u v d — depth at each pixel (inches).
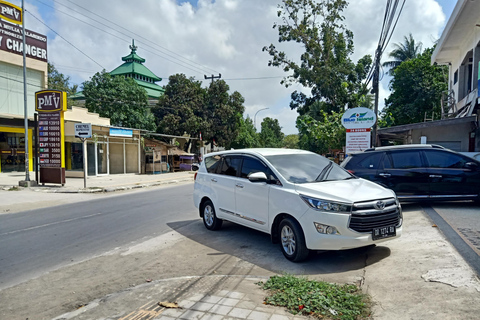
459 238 203.5
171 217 348.5
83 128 611.8
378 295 145.0
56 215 373.4
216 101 1354.6
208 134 1310.3
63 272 197.0
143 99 1252.5
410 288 146.7
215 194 276.1
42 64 847.1
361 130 587.2
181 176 951.0
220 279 171.8
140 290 161.6
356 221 181.9
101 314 138.3
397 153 321.4
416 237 218.1
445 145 633.6
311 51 1349.7
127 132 939.3
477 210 279.6
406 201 309.3
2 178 727.7
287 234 205.2
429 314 123.6
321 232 184.5
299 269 190.2
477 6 534.6
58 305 155.6
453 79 805.9
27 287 176.2
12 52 778.8
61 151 631.8
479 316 118.1
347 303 134.9
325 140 968.3
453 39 672.4
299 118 1137.4
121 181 772.6
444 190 300.0
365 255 201.9
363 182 220.1
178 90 1280.8
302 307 134.3
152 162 1067.3
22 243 259.9
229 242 250.8
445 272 156.3
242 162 256.2
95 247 246.2
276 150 256.2
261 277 173.0
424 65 1084.5
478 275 148.1
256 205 229.6
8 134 797.2
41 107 633.0
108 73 1186.6
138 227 306.3
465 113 627.8
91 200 493.0
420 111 1090.1
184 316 132.5
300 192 198.4
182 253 227.6
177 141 1421.0
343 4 1320.1
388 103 1279.5
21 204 458.0
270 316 129.3
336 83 1296.8
